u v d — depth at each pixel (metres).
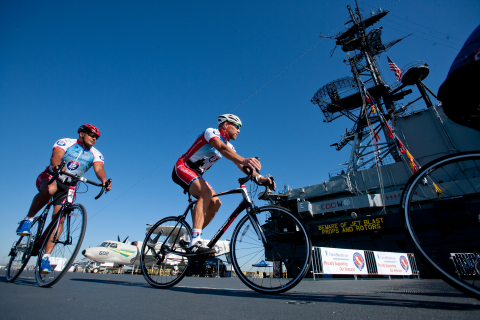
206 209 3.20
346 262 11.63
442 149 24.06
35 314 1.50
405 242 22.23
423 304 1.88
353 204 25.38
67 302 1.95
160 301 2.10
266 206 2.94
